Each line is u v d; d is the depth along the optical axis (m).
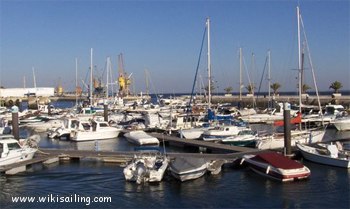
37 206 25.02
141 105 92.50
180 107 84.69
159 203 25.27
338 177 30.09
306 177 29.45
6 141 33.72
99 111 77.00
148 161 30.27
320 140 42.53
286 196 26.23
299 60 49.31
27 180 30.64
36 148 37.16
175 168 29.39
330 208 24.16
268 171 29.94
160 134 50.94
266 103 105.75
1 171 31.92
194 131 48.31
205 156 34.69
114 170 33.19
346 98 101.25
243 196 26.36
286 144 36.16
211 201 25.53
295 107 80.31
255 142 41.66
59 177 31.30
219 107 83.06
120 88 122.94
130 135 49.16
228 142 42.56
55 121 62.19
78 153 37.28
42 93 174.25
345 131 57.28
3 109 85.50
